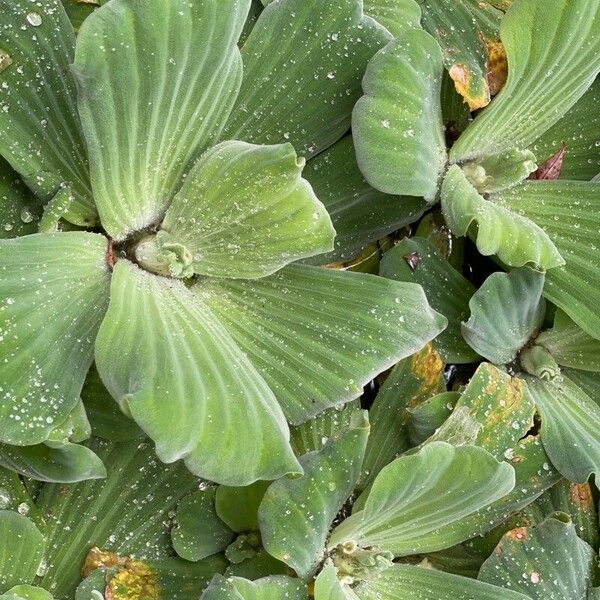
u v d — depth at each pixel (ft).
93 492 2.34
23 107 2.24
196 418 2.15
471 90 2.52
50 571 2.31
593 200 2.57
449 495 2.38
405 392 2.50
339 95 2.41
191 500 2.36
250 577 2.37
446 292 2.52
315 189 2.44
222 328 2.31
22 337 2.16
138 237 2.33
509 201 2.59
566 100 2.56
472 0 2.62
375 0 2.53
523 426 2.50
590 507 2.60
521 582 2.47
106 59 2.13
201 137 2.32
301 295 2.36
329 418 2.43
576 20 2.46
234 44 2.24
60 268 2.22
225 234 2.29
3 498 2.27
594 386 2.63
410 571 2.43
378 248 2.57
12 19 2.23
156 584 2.34
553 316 2.62
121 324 2.19
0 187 2.27
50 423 2.16
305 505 2.30
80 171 2.29
